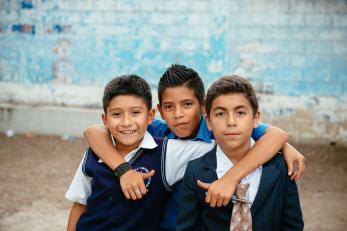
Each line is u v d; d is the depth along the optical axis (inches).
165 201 77.5
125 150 78.2
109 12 277.0
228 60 269.3
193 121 78.9
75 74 284.8
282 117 267.6
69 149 252.1
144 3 272.8
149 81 278.2
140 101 75.2
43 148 252.7
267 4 261.0
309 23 258.5
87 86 284.5
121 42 278.4
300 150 251.9
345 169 223.0
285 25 260.7
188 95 77.8
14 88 290.5
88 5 277.9
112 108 75.0
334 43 257.4
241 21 264.7
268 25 262.4
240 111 67.3
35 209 164.9
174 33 272.7
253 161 67.6
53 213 161.3
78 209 82.0
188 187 70.4
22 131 280.8
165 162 75.5
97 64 282.2
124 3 274.7
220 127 67.6
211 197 65.0
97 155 77.0
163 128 88.1
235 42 267.1
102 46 280.4
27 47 286.7
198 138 78.8
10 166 220.2
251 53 266.5
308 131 265.1
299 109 265.1
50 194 182.1
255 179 68.7
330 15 255.9
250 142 71.8
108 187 74.5
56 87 287.3
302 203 177.2
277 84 266.1
